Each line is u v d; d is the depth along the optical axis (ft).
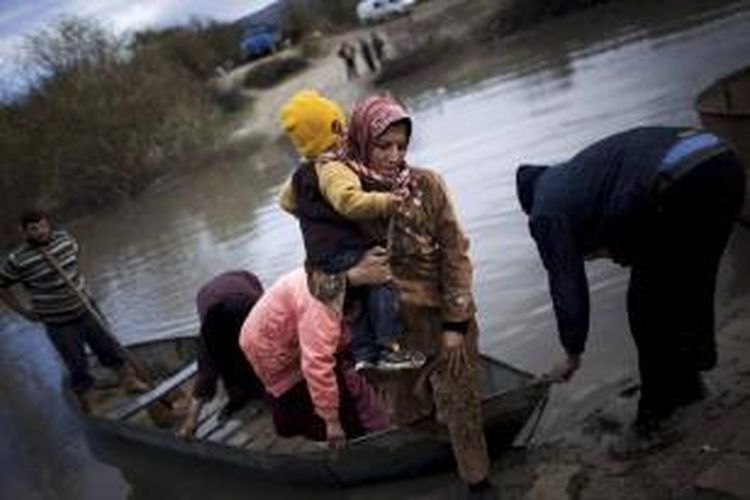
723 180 13.84
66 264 26.14
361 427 17.70
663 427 15.42
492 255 29.01
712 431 14.76
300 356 17.49
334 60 133.59
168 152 96.99
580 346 14.38
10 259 25.76
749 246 22.90
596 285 23.56
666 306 14.71
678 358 15.10
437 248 14.35
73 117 94.32
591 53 68.49
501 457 17.07
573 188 14.16
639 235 14.19
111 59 101.30
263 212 52.95
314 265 14.67
